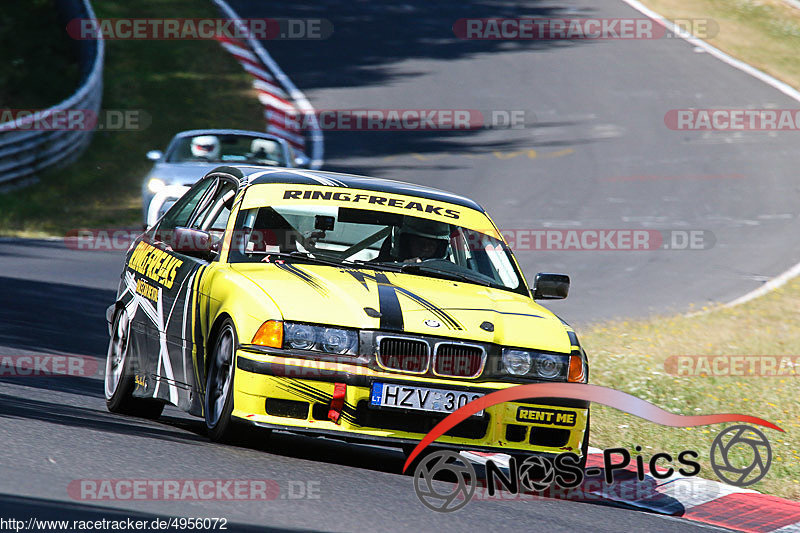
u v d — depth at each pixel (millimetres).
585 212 81000
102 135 99938
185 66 118875
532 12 146375
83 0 115938
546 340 23062
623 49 133125
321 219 25969
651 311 52906
